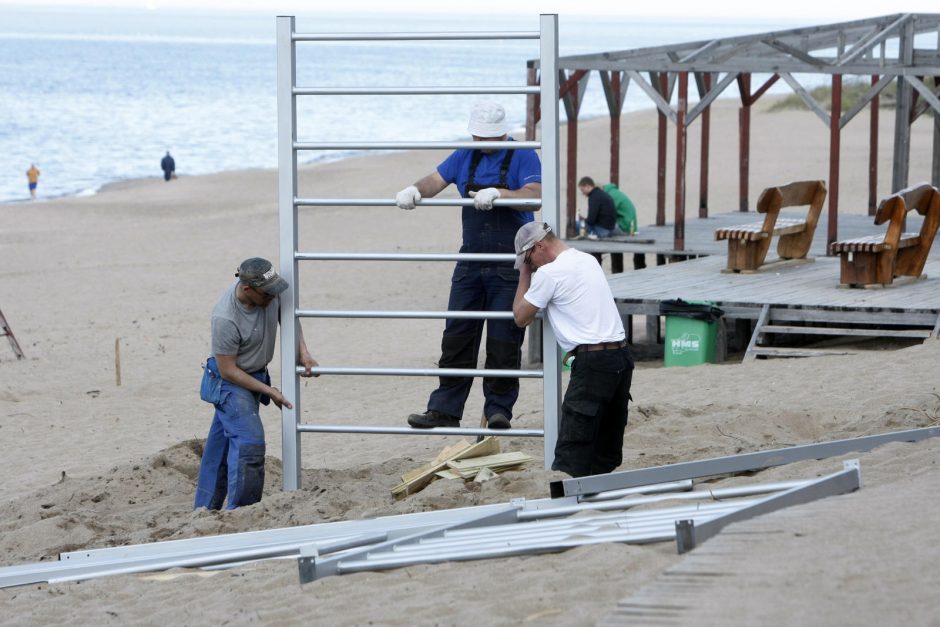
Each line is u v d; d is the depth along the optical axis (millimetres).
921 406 22297
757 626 8531
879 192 86438
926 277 37875
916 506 11516
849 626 8406
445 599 10742
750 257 39969
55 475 25016
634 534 11945
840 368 28547
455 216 82688
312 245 72500
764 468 15570
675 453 18984
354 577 12188
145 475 20172
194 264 68125
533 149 17125
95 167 150125
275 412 32938
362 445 26562
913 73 43312
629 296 35531
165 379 37781
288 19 17344
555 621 9570
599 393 16016
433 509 15836
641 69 46188
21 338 47188
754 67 44781
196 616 11602
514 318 16438
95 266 68500
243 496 17547
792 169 101562
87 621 12086
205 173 140000
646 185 95375
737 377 29141
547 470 16547
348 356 40125
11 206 102750
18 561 15766
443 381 18047
